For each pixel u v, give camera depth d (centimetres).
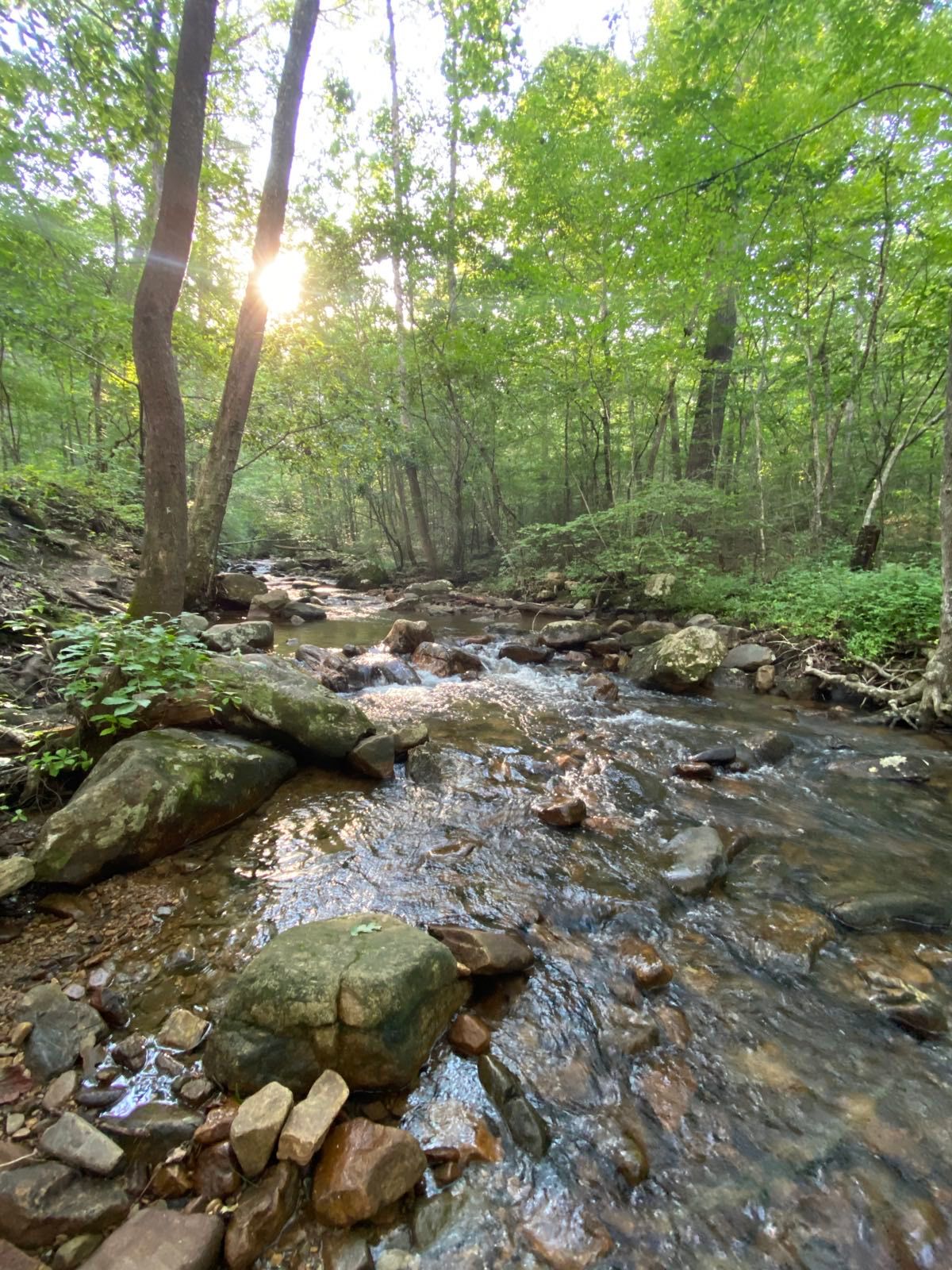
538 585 1548
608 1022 236
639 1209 170
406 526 2264
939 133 824
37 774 362
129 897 293
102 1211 155
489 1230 162
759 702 725
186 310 1260
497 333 1420
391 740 473
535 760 508
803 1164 185
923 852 378
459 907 303
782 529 1291
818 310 1138
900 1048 229
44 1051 202
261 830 366
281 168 945
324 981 203
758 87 833
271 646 866
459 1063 212
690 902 317
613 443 1686
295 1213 161
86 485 1184
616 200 1139
